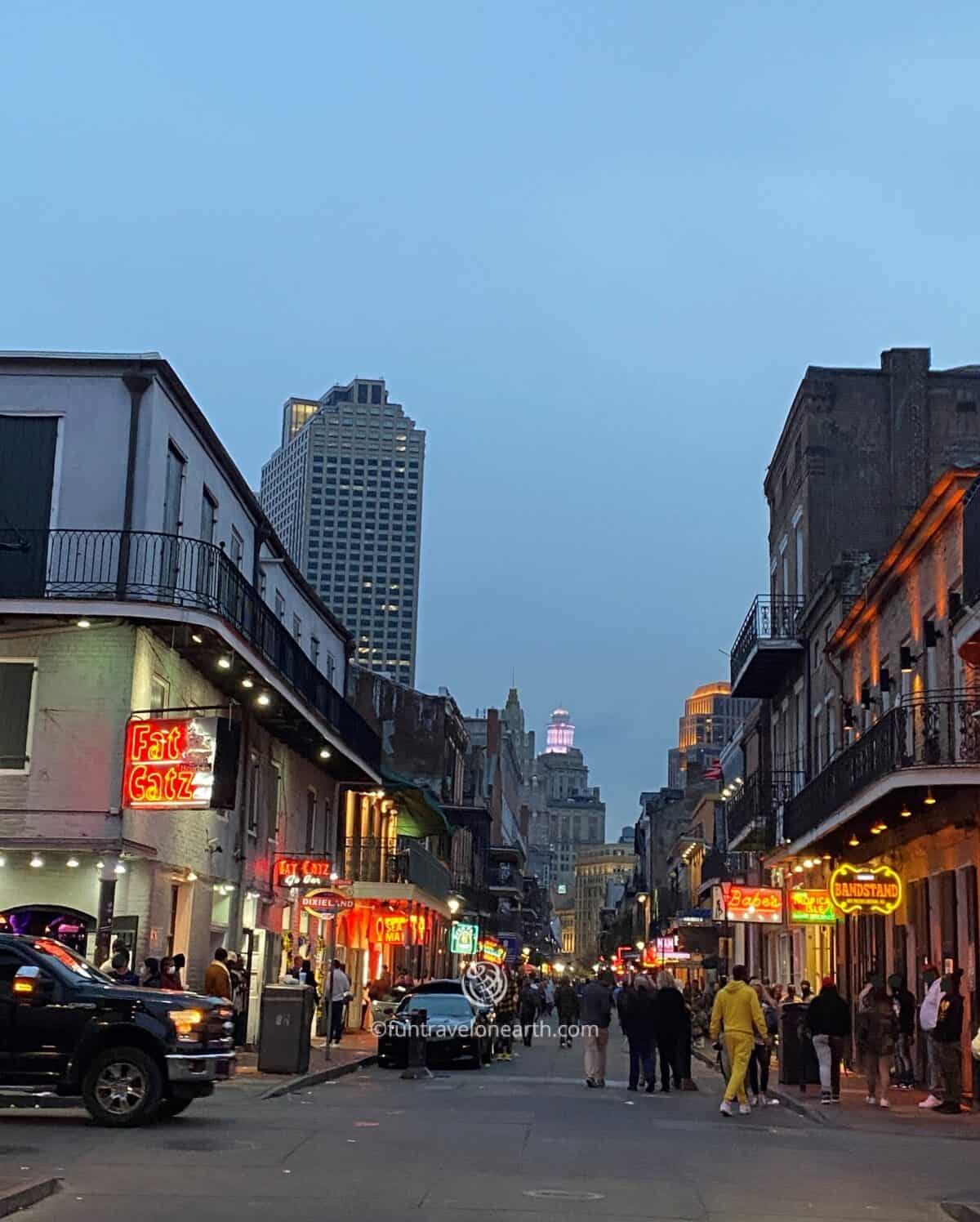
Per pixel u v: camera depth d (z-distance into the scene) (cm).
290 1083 1995
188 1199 1007
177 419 2325
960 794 2175
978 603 1917
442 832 4831
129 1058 1420
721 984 3522
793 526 3884
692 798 8731
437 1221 945
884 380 3712
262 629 2525
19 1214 931
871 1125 1752
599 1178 1184
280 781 3086
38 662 2108
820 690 3397
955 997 1947
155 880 2177
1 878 2098
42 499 2173
